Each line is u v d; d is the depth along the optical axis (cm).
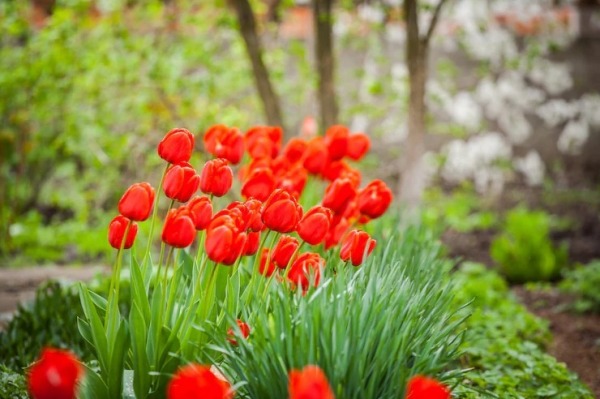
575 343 764
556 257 1049
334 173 536
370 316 323
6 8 1082
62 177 1253
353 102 1409
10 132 1124
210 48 1073
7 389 386
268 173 395
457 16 1523
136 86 1087
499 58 1554
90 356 495
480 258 1131
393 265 405
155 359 344
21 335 515
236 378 337
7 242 1088
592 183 1576
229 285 361
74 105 1115
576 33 1587
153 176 1176
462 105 1566
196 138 1078
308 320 316
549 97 1584
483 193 1553
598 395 613
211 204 349
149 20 1143
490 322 654
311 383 255
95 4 1161
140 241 1016
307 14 1349
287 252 363
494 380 484
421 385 291
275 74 1120
